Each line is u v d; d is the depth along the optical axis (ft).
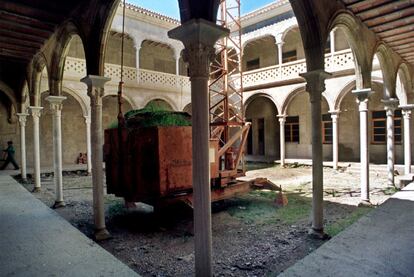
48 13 21.81
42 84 48.67
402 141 50.37
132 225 23.02
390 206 23.40
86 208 28.40
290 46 63.87
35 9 21.02
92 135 19.61
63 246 16.79
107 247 18.42
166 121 22.21
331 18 19.61
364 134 26.40
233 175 28.17
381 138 53.01
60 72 27.02
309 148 63.52
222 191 26.96
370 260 13.83
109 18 19.38
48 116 58.23
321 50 18.13
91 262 14.62
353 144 56.54
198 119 11.75
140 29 59.36
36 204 27.27
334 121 50.14
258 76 60.80
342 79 48.93
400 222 19.45
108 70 54.54
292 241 18.49
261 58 69.15
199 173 11.84
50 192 35.78
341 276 12.34
